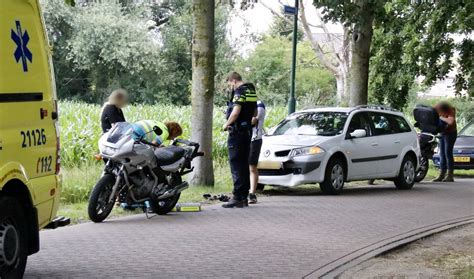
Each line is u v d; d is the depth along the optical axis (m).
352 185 25.89
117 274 11.20
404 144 24.58
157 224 15.80
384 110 24.58
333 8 26.64
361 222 16.95
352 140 22.70
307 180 21.39
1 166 8.99
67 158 25.97
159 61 65.44
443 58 34.09
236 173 18.61
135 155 15.78
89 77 65.38
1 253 9.24
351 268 12.16
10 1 9.50
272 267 12.05
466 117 53.03
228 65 68.75
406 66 34.19
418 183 27.64
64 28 64.31
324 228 15.97
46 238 13.91
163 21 71.38
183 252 13.02
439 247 14.46
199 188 21.83
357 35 28.64
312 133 22.73
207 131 22.17
